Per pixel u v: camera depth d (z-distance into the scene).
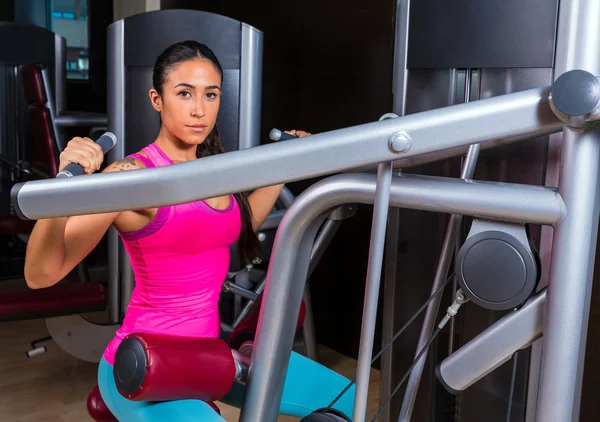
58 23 5.09
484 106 0.84
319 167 0.91
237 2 3.72
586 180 0.87
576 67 1.11
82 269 3.50
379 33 2.96
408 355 1.66
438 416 1.61
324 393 1.47
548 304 0.90
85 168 1.06
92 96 5.00
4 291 2.67
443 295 1.58
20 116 4.10
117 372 1.21
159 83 1.41
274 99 3.54
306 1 3.29
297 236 1.09
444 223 1.57
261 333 1.16
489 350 0.96
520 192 0.90
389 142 0.87
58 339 2.76
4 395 2.71
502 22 1.32
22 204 0.97
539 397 0.92
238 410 2.61
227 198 1.41
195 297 1.37
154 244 1.31
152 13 2.46
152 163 1.39
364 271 3.10
